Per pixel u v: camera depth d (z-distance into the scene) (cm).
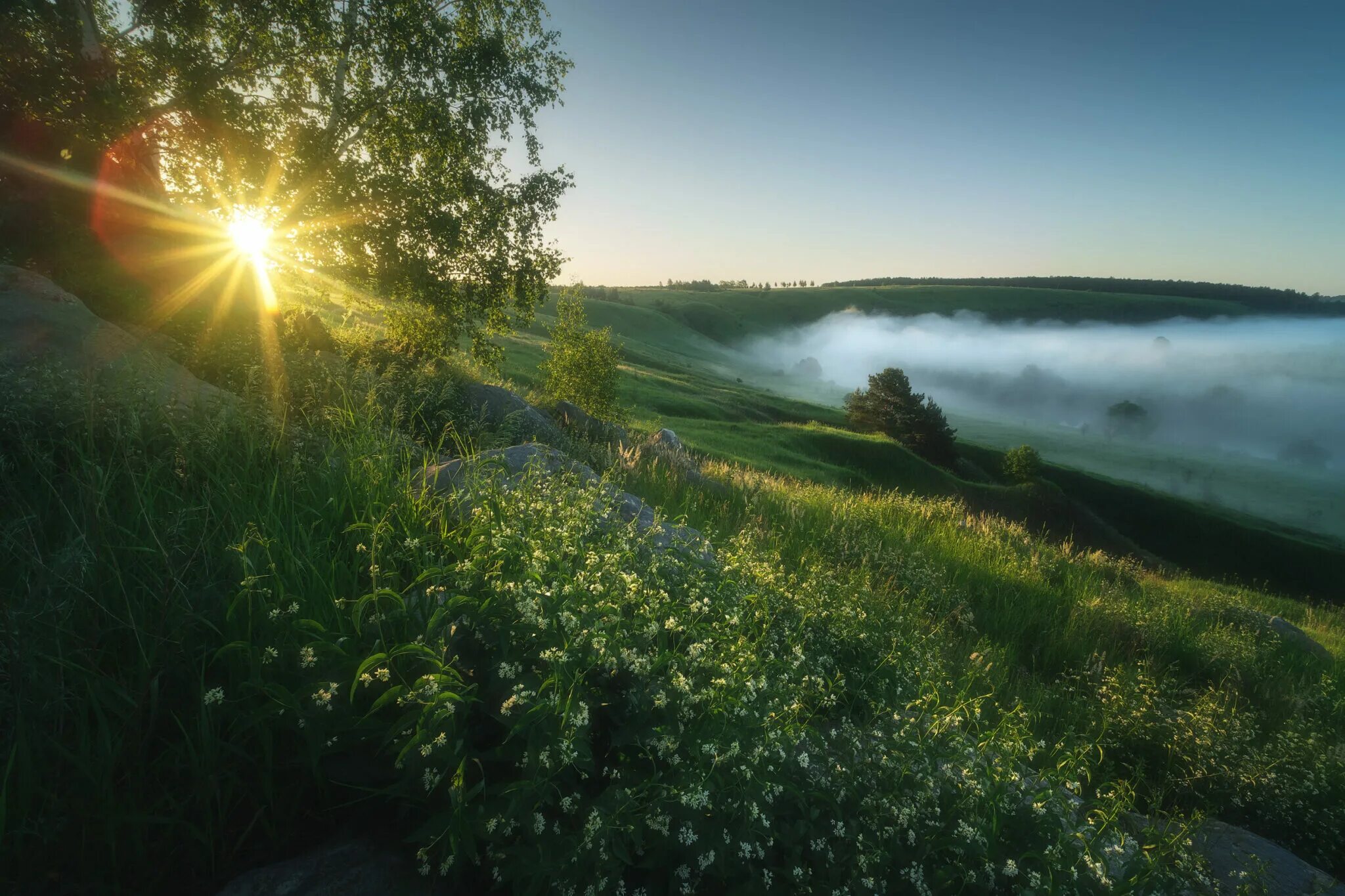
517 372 5484
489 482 354
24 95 1418
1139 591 1352
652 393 8900
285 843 233
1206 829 446
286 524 325
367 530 317
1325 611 2756
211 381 798
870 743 281
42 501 332
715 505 875
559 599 253
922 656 419
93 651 245
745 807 226
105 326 630
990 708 505
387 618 250
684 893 214
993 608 880
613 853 205
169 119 1694
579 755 214
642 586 291
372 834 237
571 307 3394
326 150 1800
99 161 1516
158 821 213
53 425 376
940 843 244
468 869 228
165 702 240
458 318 2058
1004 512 7625
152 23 1705
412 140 1973
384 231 1833
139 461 355
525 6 2027
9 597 250
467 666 252
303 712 220
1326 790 546
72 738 227
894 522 1208
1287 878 396
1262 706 813
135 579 271
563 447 905
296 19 1716
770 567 401
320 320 1353
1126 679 682
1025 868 250
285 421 423
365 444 408
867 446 7225
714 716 235
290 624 243
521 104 2027
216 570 278
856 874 230
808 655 339
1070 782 288
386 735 223
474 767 232
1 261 1158
